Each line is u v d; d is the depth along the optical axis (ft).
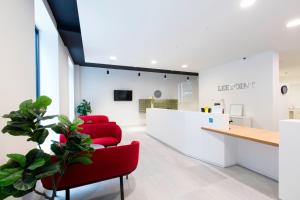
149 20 9.83
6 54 4.78
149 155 12.65
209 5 8.18
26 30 6.03
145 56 17.95
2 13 4.59
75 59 20.63
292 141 6.39
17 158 3.44
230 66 19.89
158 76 30.14
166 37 12.41
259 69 16.60
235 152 10.67
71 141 4.51
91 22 10.09
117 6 8.36
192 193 7.45
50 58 11.81
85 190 7.77
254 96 17.06
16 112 3.79
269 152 8.84
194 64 21.61
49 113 11.71
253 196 7.19
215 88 22.21
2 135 4.55
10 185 3.28
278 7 8.27
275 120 15.46
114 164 6.23
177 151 13.70
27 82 6.08
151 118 19.48
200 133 11.66
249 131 9.43
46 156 3.97
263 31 11.27
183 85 31.99
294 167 6.33
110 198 7.13
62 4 9.52
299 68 22.52
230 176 9.08
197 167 10.35
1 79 4.55
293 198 6.35
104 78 26.40
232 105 19.35
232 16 9.23
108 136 12.45
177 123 13.97
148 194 7.38
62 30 12.05
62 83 13.61
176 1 7.89
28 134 3.89
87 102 24.35
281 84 15.94
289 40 12.92
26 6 6.05
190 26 10.57
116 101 27.22
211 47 14.75
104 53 16.83
